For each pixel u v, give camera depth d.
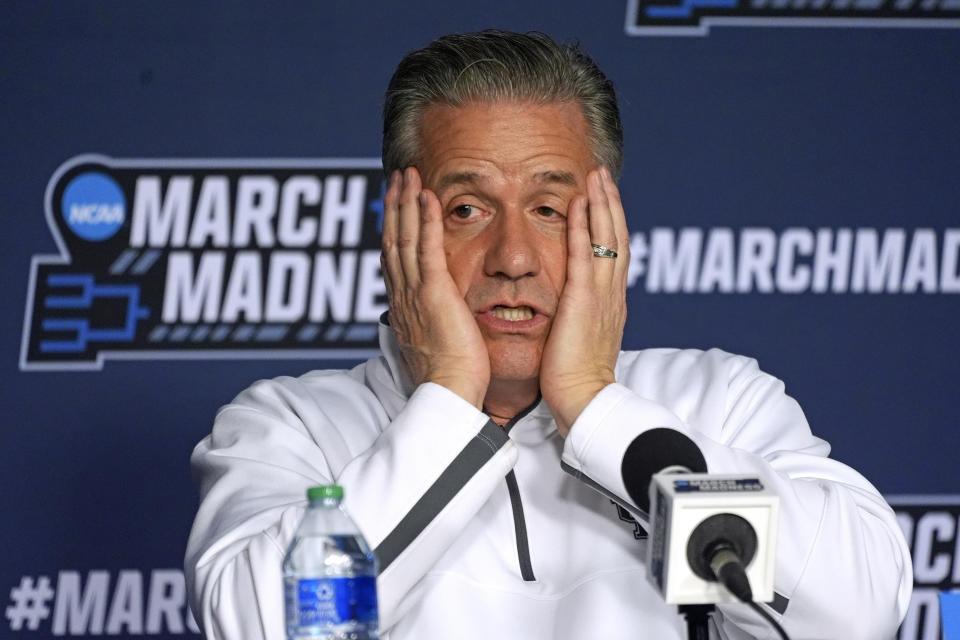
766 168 7.66
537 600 4.44
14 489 7.48
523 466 4.68
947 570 7.52
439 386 4.13
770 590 3.01
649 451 3.71
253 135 7.67
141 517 7.52
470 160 4.41
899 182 7.65
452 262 4.45
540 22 7.74
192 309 7.61
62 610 7.46
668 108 7.67
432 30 7.74
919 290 7.62
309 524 3.79
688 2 7.69
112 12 7.67
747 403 4.82
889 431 7.58
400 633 4.32
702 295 7.62
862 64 7.69
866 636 4.00
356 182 7.69
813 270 7.63
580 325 4.29
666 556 3.01
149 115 7.66
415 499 3.92
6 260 7.57
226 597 3.87
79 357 7.56
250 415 4.82
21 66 7.63
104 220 7.61
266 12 7.71
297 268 7.64
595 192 4.45
